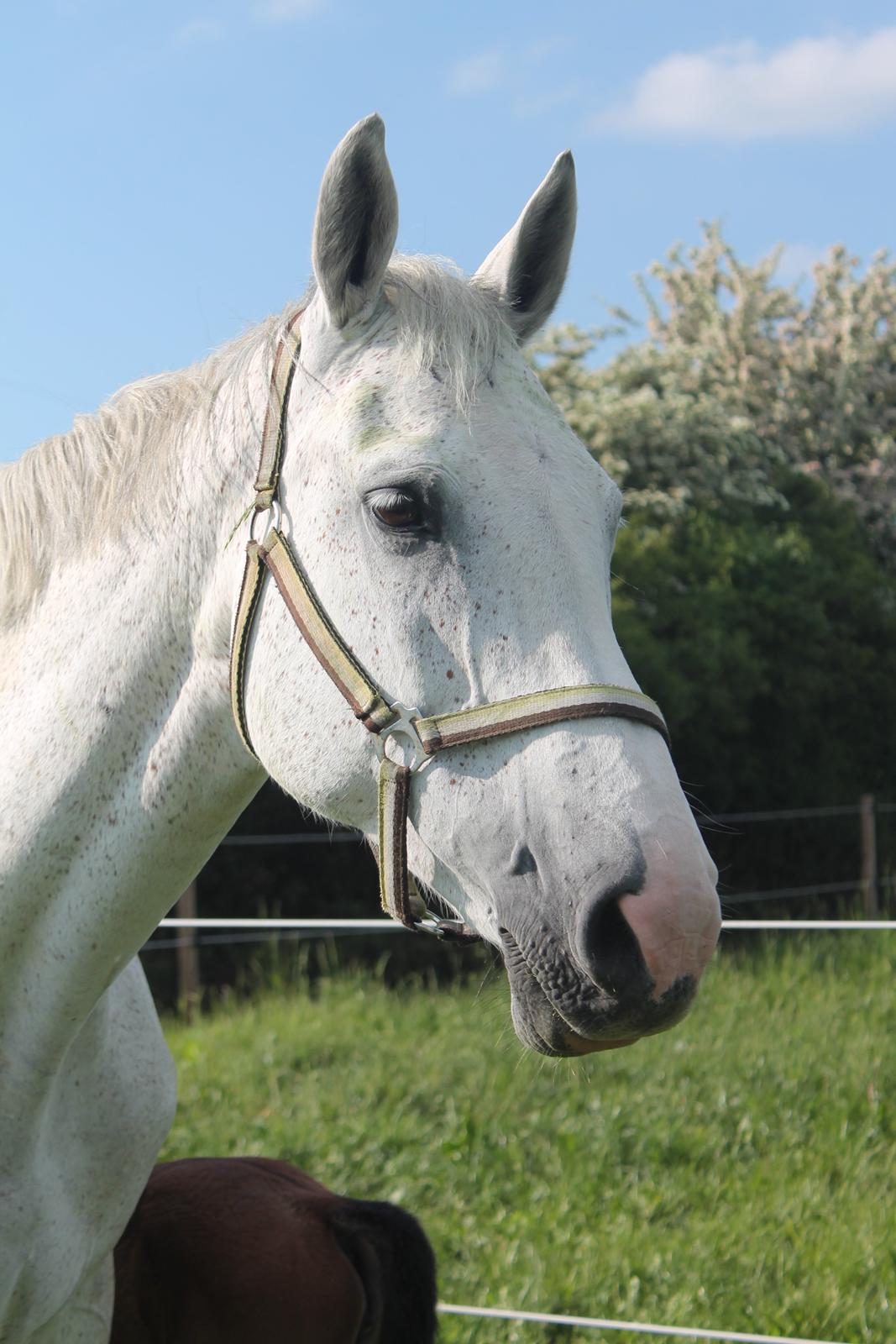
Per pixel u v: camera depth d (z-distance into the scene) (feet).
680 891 4.61
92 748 5.82
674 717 30.73
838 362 52.16
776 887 34.91
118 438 6.22
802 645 35.83
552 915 4.83
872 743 38.34
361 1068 17.07
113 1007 6.60
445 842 5.19
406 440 5.15
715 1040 17.33
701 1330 9.77
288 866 29.84
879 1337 9.81
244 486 5.74
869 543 48.62
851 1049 16.62
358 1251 7.51
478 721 5.01
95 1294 6.73
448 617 5.11
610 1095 15.26
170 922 12.22
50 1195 6.08
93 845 5.83
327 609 5.38
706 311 52.29
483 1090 15.81
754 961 23.73
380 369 5.34
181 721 5.82
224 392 6.02
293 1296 7.16
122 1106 6.48
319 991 23.72
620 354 42.24
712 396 47.60
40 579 6.24
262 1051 18.25
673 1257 11.05
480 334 5.35
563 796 4.83
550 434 5.32
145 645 5.86
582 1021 4.77
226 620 5.73
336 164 5.24
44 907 5.87
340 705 5.33
